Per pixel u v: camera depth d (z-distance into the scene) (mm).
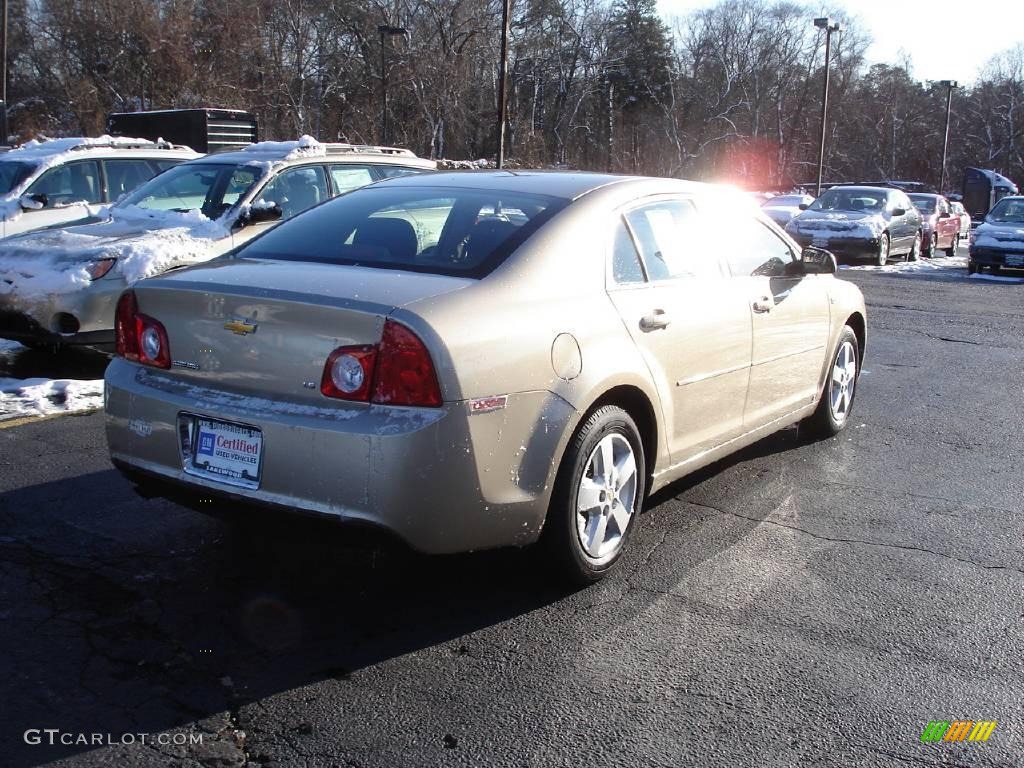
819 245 20375
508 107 52219
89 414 6391
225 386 3576
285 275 3672
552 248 3943
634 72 65688
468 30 48031
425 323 3307
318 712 3098
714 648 3598
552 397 3662
